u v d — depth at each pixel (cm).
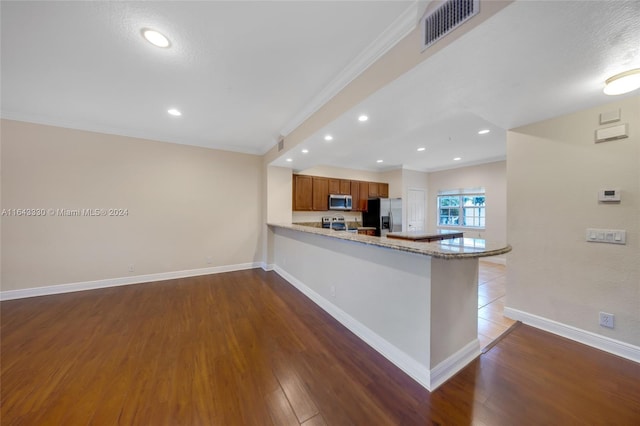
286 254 405
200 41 171
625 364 181
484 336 222
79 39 169
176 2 138
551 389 156
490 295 330
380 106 199
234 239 456
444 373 167
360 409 142
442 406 143
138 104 272
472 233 583
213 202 435
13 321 249
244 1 137
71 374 170
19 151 304
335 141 301
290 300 312
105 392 153
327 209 560
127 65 200
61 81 224
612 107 196
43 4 139
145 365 181
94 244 348
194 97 254
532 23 109
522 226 250
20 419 133
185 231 412
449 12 126
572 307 219
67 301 302
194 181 418
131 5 141
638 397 149
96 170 346
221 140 411
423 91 175
